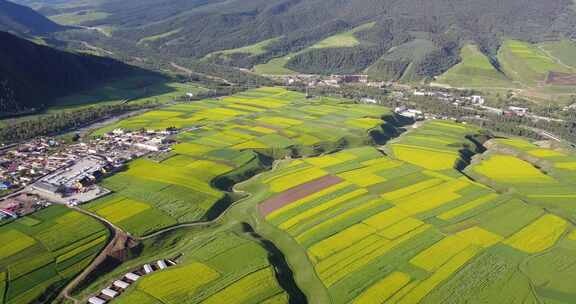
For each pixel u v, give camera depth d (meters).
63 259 105.00
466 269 102.44
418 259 105.94
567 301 92.81
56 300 93.94
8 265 101.94
